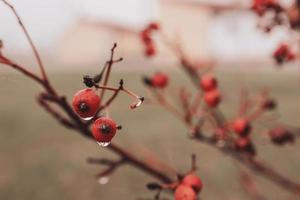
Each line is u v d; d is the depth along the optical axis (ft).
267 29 8.34
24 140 38.17
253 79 57.47
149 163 7.27
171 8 94.32
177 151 30.63
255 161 9.50
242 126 8.43
